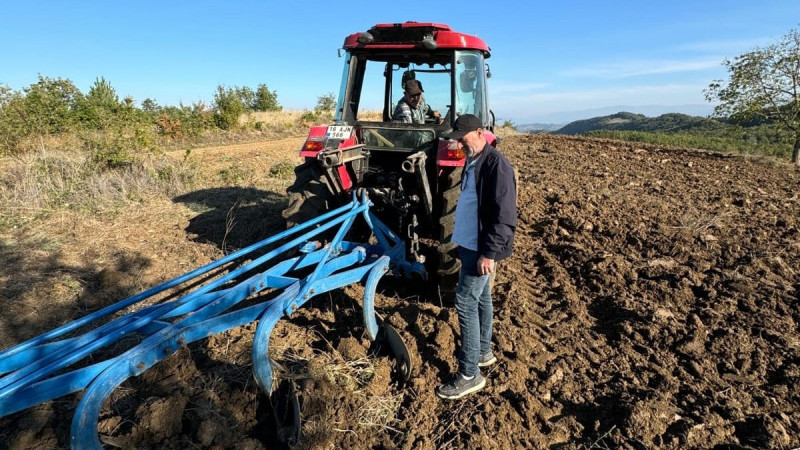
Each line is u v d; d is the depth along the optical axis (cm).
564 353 356
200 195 721
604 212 673
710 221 612
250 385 301
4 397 204
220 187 775
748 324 384
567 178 938
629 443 271
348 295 422
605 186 856
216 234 569
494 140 453
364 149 473
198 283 453
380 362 327
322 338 363
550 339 373
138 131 896
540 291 456
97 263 485
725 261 502
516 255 539
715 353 351
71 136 1040
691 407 297
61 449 264
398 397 307
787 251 520
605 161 1181
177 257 510
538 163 1153
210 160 1069
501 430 279
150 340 248
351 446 266
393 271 388
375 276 347
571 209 686
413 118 486
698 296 435
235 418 278
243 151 1248
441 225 375
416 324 372
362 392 305
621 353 355
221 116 1761
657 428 279
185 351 327
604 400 306
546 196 776
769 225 614
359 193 388
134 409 288
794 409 296
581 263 505
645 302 421
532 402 300
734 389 313
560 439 278
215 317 274
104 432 268
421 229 438
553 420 291
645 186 866
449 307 403
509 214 275
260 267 476
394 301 419
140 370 240
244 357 330
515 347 359
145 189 719
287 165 946
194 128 1593
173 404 271
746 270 475
